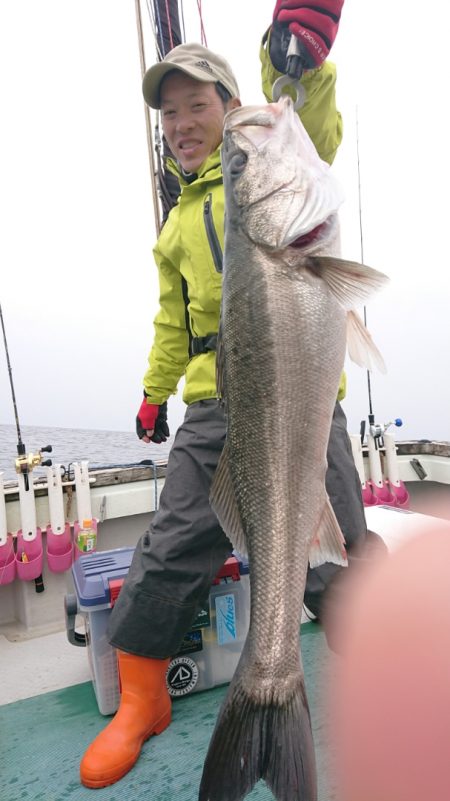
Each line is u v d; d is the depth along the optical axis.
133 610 1.92
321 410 1.42
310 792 1.16
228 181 1.53
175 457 2.06
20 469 2.97
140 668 1.92
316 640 2.56
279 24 1.54
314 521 1.38
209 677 2.26
